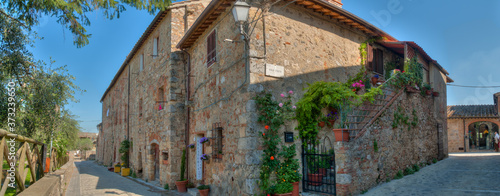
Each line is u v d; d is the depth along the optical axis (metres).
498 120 18.41
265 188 6.73
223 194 7.90
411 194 6.62
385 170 7.91
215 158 8.48
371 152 7.40
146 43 14.88
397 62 12.02
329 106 7.38
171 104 11.04
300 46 8.09
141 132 14.81
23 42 7.50
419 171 9.34
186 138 10.75
